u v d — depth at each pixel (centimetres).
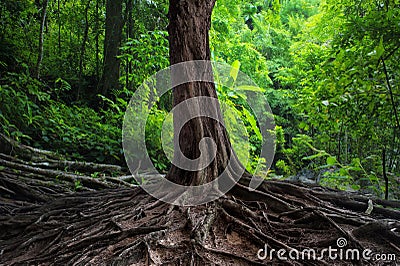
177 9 291
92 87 1012
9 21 891
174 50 293
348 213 282
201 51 293
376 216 299
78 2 1124
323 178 518
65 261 215
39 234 277
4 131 599
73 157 679
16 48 895
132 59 816
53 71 964
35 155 599
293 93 986
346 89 408
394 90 389
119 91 854
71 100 938
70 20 1103
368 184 511
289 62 1436
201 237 217
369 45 392
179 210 251
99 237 226
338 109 448
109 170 669
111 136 752
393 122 418
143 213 260
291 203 289
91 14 1119
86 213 309
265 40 1471
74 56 1083
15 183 475
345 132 614
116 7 953
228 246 221
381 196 446
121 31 957
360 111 441
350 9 508
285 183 317
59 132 694
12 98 627
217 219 245
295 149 729
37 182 515
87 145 705
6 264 238
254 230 231
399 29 347
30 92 672
